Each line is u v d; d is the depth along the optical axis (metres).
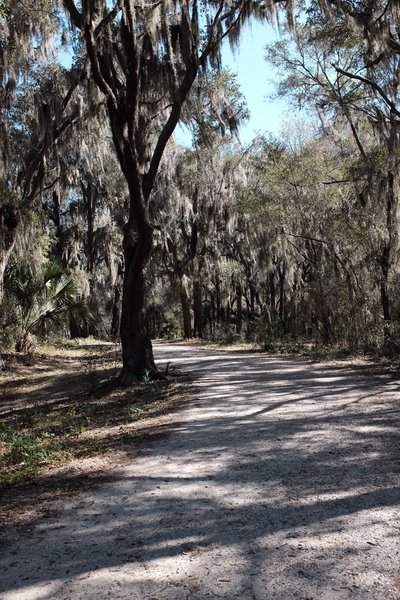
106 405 11.20
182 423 8.37
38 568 3.65
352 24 13.45
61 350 25.38
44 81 17.84
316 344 22.66
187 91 13.47
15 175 20.97
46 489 5.47
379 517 4.24
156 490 5.17
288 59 18.44
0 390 16.19
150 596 3.20
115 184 30.42
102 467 6.14
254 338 31.12
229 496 4.90
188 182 29.92
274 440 6.95
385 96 15.07
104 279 42.16
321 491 4.92
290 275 29.55
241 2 13.59
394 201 16.47
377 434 7.00
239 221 32.59
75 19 12.11
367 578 3.31
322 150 22.47
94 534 4.18
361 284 19.72
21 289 20.83
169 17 13.28
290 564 3.53
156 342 39.16
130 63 12.28
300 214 22.50
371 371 13.87
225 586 3.29
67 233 34.16
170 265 37.22
